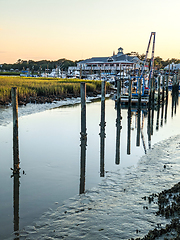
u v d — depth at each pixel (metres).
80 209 8.11
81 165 12.56
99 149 15.47
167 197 8.02
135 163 12.65
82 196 9.12
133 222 6.84
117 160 13.24
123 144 16.61
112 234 6.44
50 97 41.69
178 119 27.73
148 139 17.86
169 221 6.63
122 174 11.20
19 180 10.75
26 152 14.58
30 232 7.05
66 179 10.81
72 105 36.66
